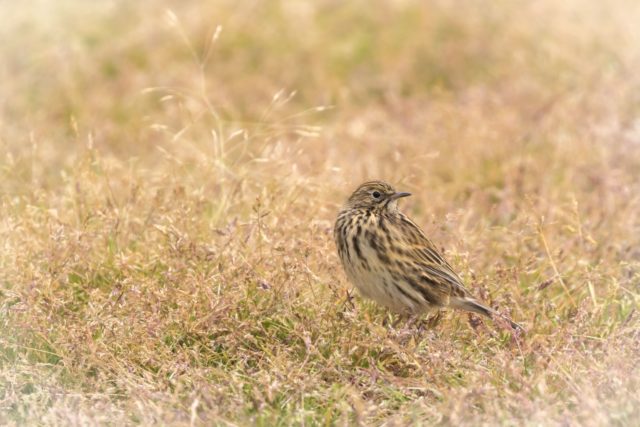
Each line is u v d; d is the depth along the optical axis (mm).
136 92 19797
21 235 12781
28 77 20094
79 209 13500
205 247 12273
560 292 12875
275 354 11148
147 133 17922
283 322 11445
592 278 12453
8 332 11273
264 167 14523
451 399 9789
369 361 10859
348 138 17406
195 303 11375
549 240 13617
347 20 22484
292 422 10086
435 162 16266
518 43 21328
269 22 22156
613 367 10195
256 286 11742
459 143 16578
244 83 20234
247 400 10422
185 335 11297
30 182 14836
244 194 13852
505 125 17297
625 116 17938
